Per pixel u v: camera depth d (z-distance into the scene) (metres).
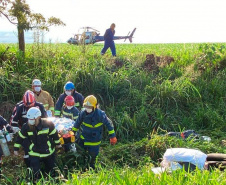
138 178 5.03
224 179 4.89
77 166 7.30
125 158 7.80
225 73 12.15
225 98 11.09
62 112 8.49
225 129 9.86
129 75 11.60
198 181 4.82
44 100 8.73
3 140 6.80
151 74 12.02
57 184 5.77
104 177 5.21
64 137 7.32
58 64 11.77
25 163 7.04
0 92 10.38
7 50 12.38
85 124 7.18
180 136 8.58
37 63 11.84
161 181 4.83
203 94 11.27
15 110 7.67
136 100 10.68
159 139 8.06
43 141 6.57
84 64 11.86
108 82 11.05
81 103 8.68
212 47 12.60
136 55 13.54
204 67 12.41
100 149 8.60
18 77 10.91
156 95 10.77
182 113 10.55
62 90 10.80
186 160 6.36
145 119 9.94
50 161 6.87
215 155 6.63
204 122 10.20
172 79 12.11
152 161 7.45
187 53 15.09
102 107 10.61
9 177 6.84
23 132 6.56
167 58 13.51
